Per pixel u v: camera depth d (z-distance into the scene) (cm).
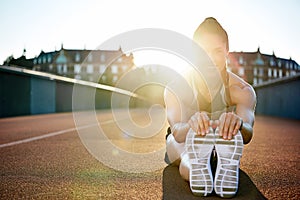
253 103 232
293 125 761
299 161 297
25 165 277
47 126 691
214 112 229
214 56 221
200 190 186
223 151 182
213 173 200
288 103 1185
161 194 193
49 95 1423
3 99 1048
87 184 216
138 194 193
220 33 222
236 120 182
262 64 7719
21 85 1173
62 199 184
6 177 235
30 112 1251
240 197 187
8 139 459
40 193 196
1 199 184
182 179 229
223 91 226
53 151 353
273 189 204
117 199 184
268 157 318
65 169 262
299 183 218
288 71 7288
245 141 208
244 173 248
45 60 8888
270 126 727
